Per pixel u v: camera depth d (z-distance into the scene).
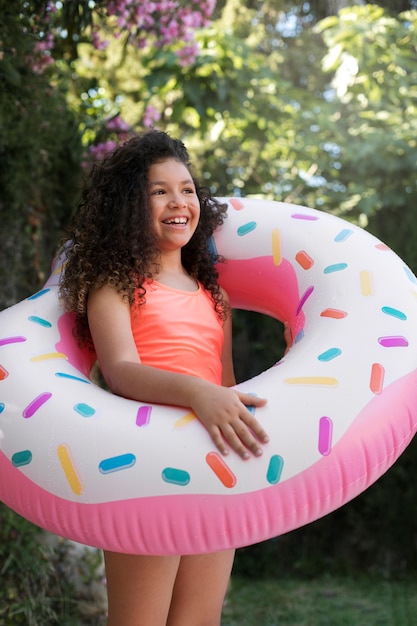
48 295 2.06
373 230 5.16
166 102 5.65
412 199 4.99
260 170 5.95
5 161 3.30
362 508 4.99
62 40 3.72
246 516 1.54
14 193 3.35
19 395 1.70
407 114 5.34
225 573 1.95
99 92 4.45
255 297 2.19
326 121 5.27
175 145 2.03
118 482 1.55
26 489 1.62
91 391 1.71
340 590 4.54
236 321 5.55
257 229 2.17
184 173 1.98
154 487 1.54
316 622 3.86
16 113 3.22
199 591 1.92
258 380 1.70
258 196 5.81
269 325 5.48
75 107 4.08
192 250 2.12
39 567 3.26
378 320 1.80
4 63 3.07
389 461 1.67
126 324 1.83
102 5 3.39
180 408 1.64
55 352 1.85
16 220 3.43
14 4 3.14
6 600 3.13
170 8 3.73
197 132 5.24
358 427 1.63
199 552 1.57
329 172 5.70
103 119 4.10
